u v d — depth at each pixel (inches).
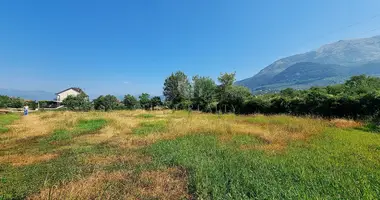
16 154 285.9
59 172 211.2
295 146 296.8
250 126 490.6
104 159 256.5
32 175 203.0
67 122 581.9
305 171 184.7
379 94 628.4
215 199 140.4
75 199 148.1
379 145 292.2
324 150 269.1
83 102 1718.8
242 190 148.6
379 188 144.6
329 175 172.6
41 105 2229.3
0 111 1186.6
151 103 1961.1
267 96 1167.6
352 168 193.6
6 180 190.2
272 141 329.7
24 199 155.0
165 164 229.5
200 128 442.0
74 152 293.7
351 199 130.8
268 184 155.7
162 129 468.1
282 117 705.0
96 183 174.9
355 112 692.1
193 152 265.1
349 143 310.0
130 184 176.4
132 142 353.4
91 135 425.4
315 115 773.9
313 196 132.6
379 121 556.4
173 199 150.4
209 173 183.2
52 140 382.0
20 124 594.9
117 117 716.0
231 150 275.0
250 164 210.4
